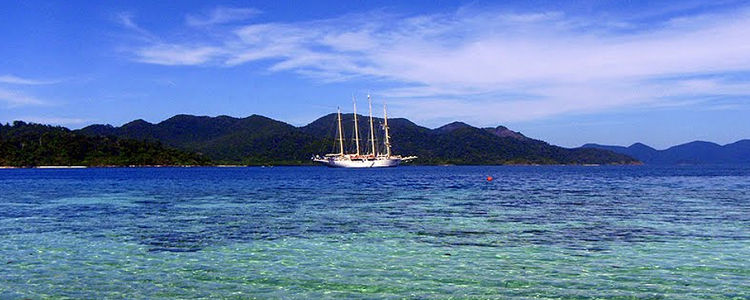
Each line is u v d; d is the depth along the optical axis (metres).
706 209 34.75
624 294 14.70
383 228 26.48
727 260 18.55
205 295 14.84
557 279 16.23
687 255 19.41
